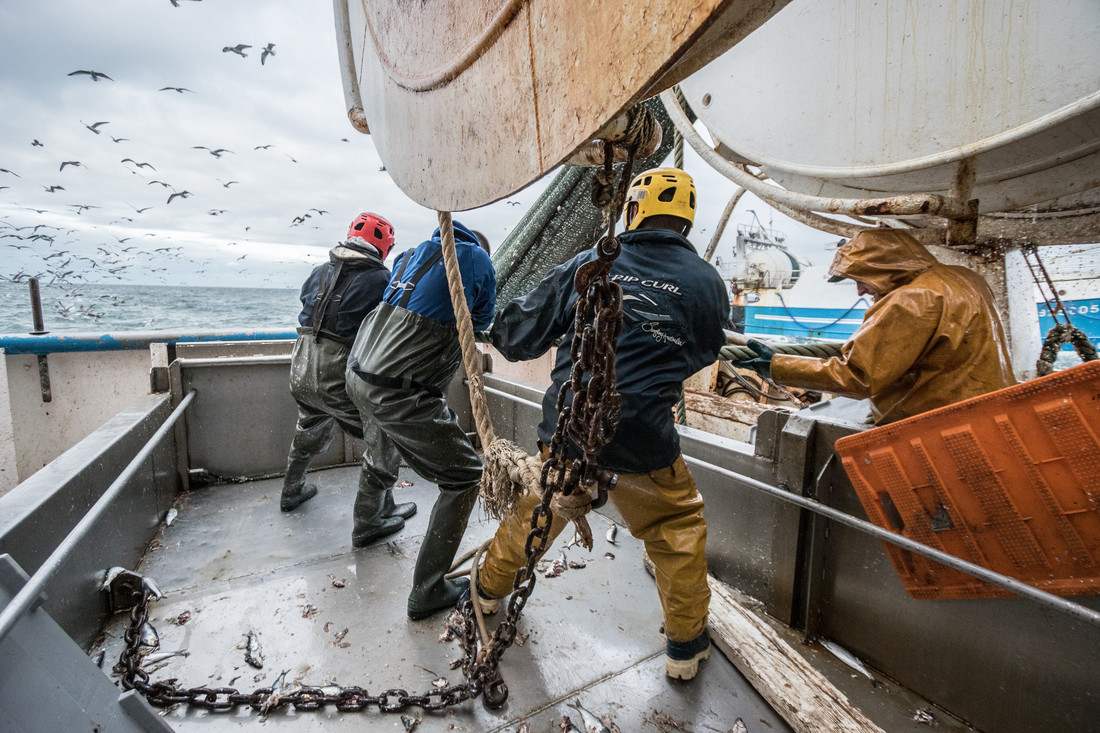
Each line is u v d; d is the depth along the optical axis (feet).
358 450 11.85
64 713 3.12
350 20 3.56
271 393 10.72
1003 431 4.27
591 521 9.66
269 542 8.34
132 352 11.18
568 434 2.93
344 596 7.02
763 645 5.96
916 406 5.41
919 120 6.23
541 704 5.40
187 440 10.12
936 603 5.36
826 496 6.21
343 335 8.18
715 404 15.30
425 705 5.13
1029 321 9.14
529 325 5.34
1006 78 5.40
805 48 7.38
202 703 5.13
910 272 5.33
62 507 5.22
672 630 5.58
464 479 6.49
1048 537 4.22
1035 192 6.43
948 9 5.74
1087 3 4.69
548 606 7.02
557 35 1.36
